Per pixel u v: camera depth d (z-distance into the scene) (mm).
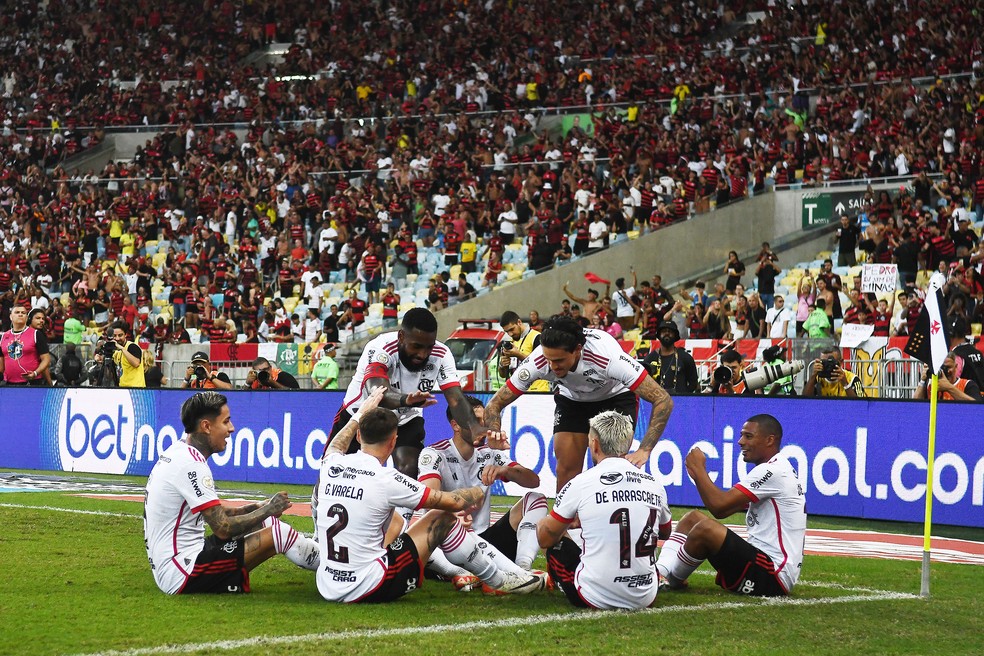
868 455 11617
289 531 7078
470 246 27703
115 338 18125
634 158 30438
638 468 6883
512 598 6988
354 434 7000
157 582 6992
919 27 33562
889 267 19188
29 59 46781
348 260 28922
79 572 7824
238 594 7012
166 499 6930
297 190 32656
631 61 37062
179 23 47000
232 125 39031
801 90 31516
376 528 6734
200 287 29016
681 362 13375
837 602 7062
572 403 8250
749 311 21438
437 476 7953
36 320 18031
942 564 8828
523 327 14336
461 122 34688
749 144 29594
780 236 27375
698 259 26812
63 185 37219
